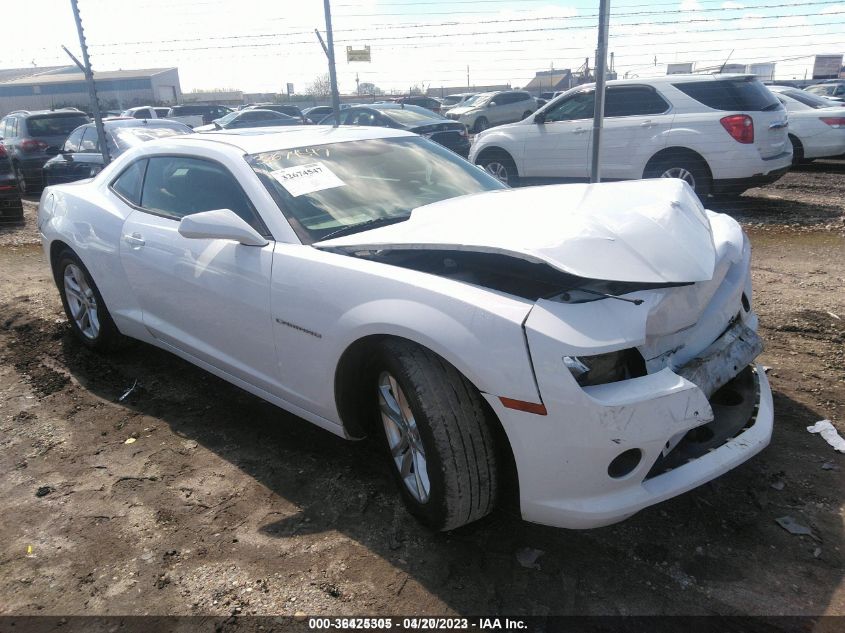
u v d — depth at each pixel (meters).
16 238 8.65
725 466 2.35
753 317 3.11
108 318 4.27
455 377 2.35
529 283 2.46
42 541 2.69
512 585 2.34
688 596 2.26
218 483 3.03
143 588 2.41
